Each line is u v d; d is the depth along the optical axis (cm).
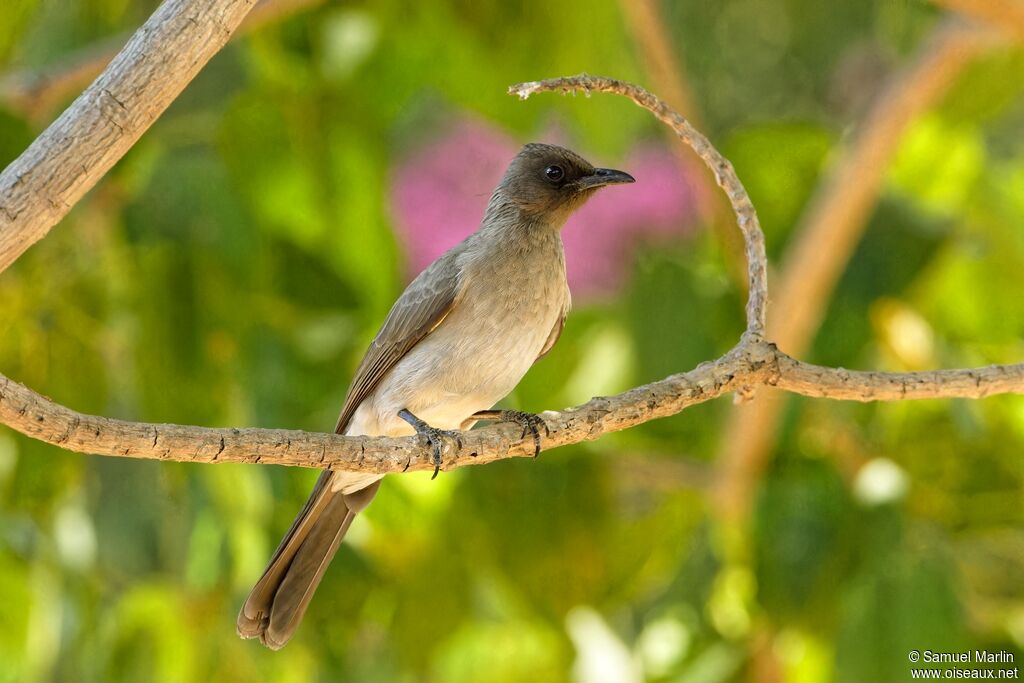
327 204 1198
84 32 1203
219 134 1157
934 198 1311
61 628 1189
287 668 1185
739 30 1588
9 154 1005
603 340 1270
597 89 718
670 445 1205
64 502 1192
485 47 1214
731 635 1194
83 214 1116
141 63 564
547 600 1145
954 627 1070
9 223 551
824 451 1176
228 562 1121
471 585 1154
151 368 1112
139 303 1115
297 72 1202
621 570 1199
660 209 1322
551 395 1246
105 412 1123
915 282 1188
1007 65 1258
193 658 1152
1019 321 1276
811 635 1149
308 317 1188
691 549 1241
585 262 1308
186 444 612
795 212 1241
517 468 1154
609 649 1200
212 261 1127
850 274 1201
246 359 1145
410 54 1237
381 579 1168
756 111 1588
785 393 1133
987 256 1279
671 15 1577
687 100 1188
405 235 1347
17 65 1211
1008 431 1166
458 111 1380
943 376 743
